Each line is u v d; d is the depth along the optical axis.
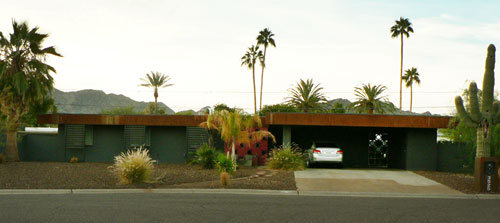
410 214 10.54
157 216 9.80
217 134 25.80
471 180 18.17
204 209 10.80
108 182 15.92
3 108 24.95
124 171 15.64
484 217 10.30
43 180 16.00
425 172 21.89
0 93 24.28
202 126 24.59
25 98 25.25
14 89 24.77
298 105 55.56
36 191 13.77
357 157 28.50
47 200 11.95
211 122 23.88
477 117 15.18
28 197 12.59
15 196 12.80
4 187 14.29
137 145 26.66
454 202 12.85
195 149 26.19
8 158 25.17
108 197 12.79
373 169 24.47
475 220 9.91
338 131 28.78
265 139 25.95
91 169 20.61
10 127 24.98
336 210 10.97
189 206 11.23
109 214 9.94
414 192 14.77
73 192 13.95
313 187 15.52
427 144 23.53
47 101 36.06
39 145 27.97
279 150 23.12
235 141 21.88
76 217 9.53
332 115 22.78
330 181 17.22
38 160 27.94
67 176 17.33
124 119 26.22
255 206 11.40
